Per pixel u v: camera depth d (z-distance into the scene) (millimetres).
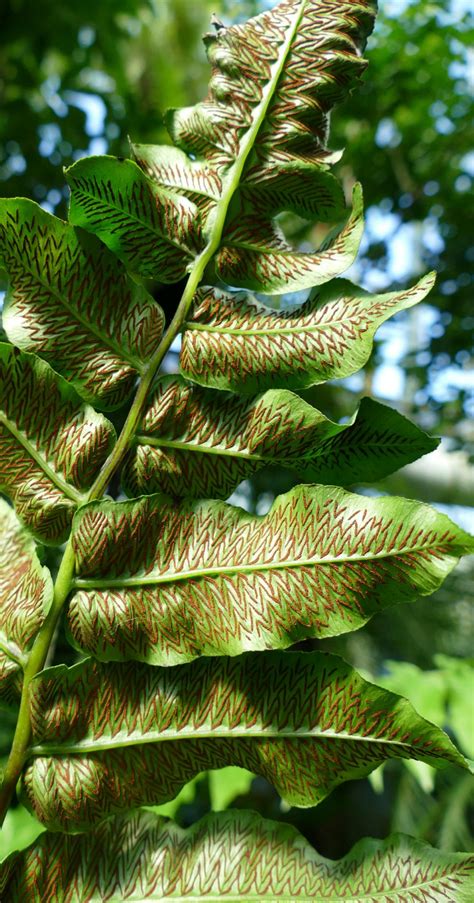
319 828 1287
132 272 289
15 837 576
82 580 269
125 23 1536
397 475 1262
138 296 284
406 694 643
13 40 1064
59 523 278
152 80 1648
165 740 261
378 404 271
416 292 268
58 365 281
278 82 292
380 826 1268
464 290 1206
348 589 253
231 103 293
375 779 592
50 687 261
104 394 283
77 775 260
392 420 273
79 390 282
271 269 287
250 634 258
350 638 1205
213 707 260
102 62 1194
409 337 1375
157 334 284
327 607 255
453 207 1272
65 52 1107
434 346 1161
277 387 277
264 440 275
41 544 286
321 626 255
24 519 277
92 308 281
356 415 268
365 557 252
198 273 286
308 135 292
